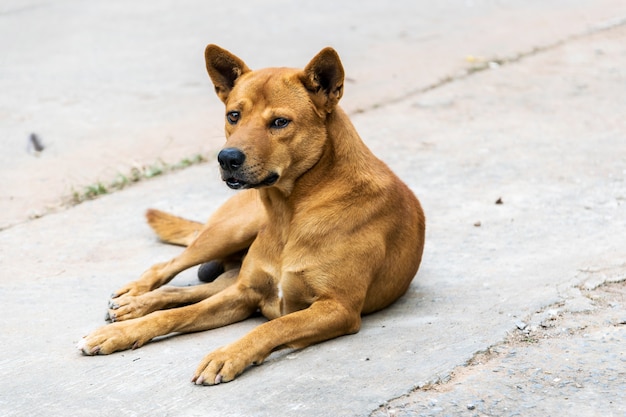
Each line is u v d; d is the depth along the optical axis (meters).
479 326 6.48
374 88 13.66
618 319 6.56
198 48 16.22
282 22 17.88
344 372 5.84
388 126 12.16
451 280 7.55
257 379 5.82
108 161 11.28
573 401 5.40
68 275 8.03
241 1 19.98
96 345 6.26
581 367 5.81
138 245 8.77
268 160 6.34
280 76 6.56
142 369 6.01
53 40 17.09
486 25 17.12
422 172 10.48
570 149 10.95
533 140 11.38
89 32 17.61
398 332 6.49
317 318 6.29
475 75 14.16
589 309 6.75
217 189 10.32
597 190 9.59
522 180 10.05
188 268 7.62
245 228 7.43
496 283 7.38
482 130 11.86
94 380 5.88
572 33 16.22
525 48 15.41
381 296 6.93
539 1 19.09
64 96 13.84
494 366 5.88
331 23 17.72
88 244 8.83
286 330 6.14
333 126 6.62
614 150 10.81
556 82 13.64
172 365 6.06
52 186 10.55
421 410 5.35
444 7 18.94
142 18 18.62
